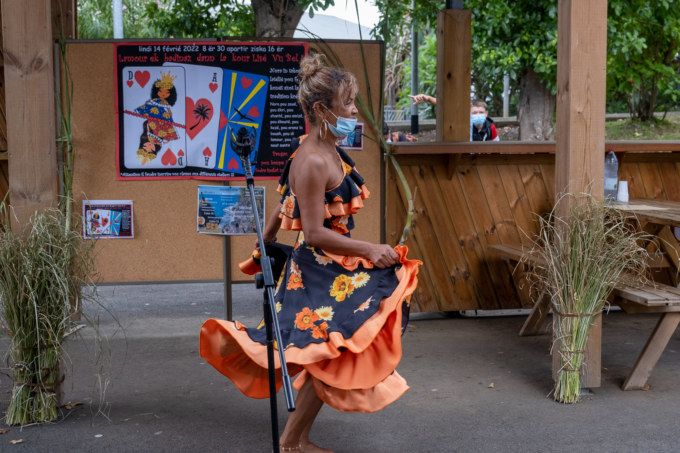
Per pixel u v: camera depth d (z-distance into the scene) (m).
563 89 3.87
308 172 2.79
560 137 3.91
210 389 4.14
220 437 3.45
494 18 10.05
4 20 3.54
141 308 6.24
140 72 5.25
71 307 3.59
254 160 5.33
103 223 5.34
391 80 20.75
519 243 5.71
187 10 9.66
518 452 3.26
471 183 5.65
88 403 3.89
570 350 3.85
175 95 5.27
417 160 5.56
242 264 3.23
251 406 3.87
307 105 2.87
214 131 5.30
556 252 3.92
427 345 5.00
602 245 3.86
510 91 18.14
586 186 3.86
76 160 5.28
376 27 6.88
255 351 2.79
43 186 3.61
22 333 3.51
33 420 3.58
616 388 4.11
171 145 5.32
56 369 3.63
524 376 4.33
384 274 2.86
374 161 5.46
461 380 4.26
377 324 2.73
